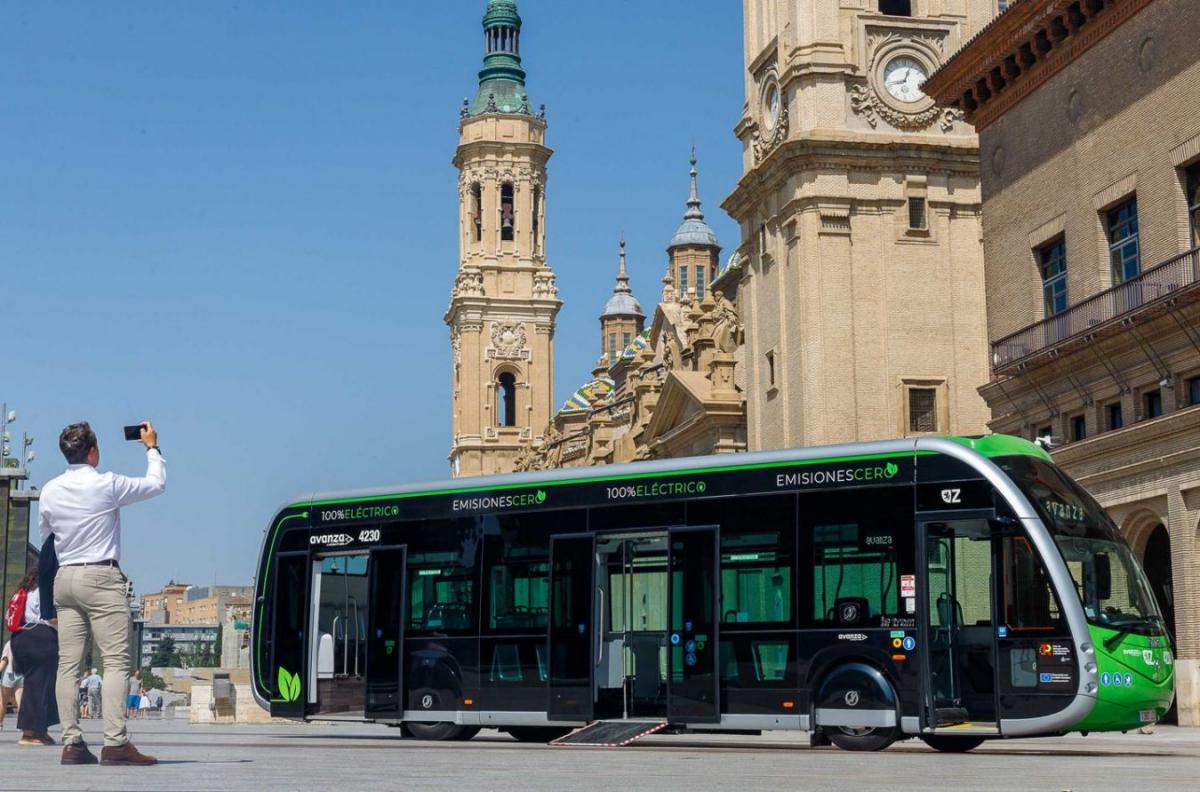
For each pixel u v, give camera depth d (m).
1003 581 22.36
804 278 59.47
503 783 12.65
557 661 26.02
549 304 130.88
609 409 99.75
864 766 17.14
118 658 14.03
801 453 24.39
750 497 24.66
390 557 28.30
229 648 168.12
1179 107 37.28
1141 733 32.34
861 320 59.44
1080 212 41.75
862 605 23.36
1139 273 38.88
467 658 27.02
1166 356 36.94
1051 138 43.34
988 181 47.06
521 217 131.50
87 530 13.90
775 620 24.08
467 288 129.88
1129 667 22.19
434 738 27.52
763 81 63.41
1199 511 35.84
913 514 23.14
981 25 61.16
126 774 12.74
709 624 24.59
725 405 71.38
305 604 29.39
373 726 39.81
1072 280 42.22
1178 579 36.47
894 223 60.06
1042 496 22.69
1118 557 23.05
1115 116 40.09
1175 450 36.41
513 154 131.62
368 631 28.27
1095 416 40.19
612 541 26.06
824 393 58.78
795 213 59.84
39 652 19.66
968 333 60.19
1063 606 21.98
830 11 60.28
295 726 40.28
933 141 60.16
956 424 59.66
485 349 129.62
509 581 26.83
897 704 22.88
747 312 65.19
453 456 131.00
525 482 27.02
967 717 22.48
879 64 60.62
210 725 42.03
